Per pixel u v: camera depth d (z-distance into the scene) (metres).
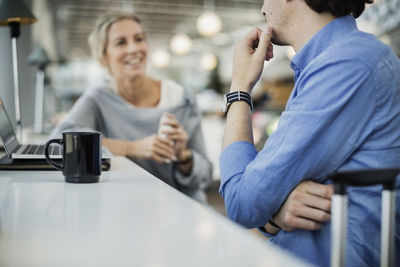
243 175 0.94
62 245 0.52
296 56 1.00
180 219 0.65
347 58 0.87
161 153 1.90
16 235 0.57
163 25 14.09
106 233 0.58
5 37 3.85
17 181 1.01
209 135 8.65
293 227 0.91
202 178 2.02
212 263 0.46
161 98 2.13
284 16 1.03
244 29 14.55
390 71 0.88
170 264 0.45
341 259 0.61
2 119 1.31
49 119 5.61
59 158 1.17
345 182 0.61
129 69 2.07
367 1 1.00
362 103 0.87
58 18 11.84
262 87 10.60
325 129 0.87
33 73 6.27
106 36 2.08
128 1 10.50
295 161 0.88
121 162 1.43
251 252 0.49
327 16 0.98
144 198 0.82
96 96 2.04
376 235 0.88
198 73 20.64
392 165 0.88
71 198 0.81
